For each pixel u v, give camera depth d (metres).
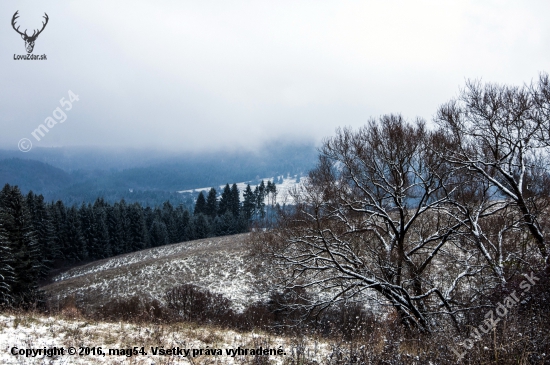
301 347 6.37
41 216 52.06
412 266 11.93
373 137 13.48
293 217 14.12
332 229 13.89
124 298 28.16
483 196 11.96
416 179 13.23
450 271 13.13
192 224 73.62
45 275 50.41
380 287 11.57
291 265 13.86
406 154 12.73
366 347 5.93
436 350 5.64
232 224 76.75
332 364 5.79
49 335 6.84
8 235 26.67
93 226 62.16
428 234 13.63
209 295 20.56
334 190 13.41
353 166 13.92
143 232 69.38
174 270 34.22
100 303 27.97
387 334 6.98
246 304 23.70
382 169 13.62
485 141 11.48
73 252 58.53
